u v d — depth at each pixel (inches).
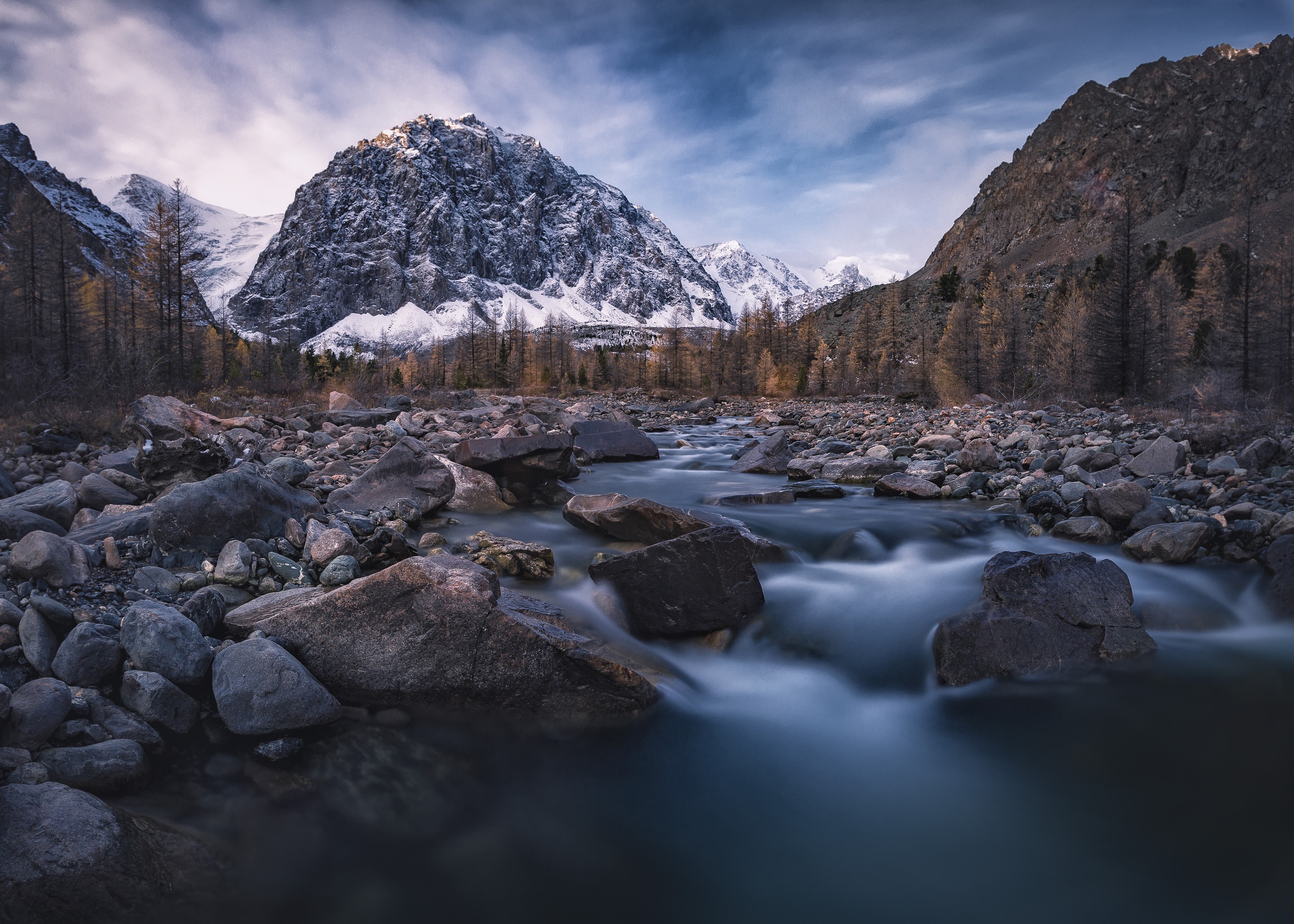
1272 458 392.2
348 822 133.0
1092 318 1380.4
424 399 1122.7
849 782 158.4
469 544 280.1
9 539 211.0
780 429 906.1
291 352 3319.4
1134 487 319.6
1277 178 5482.3
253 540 228.7
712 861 133.2
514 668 173.0
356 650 172.7
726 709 188.9
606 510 319.0
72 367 979.9
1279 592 234.5
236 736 149.6
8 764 119.0
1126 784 155.5
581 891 124.3
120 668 155.4
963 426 713.0
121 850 108.5
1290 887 125.6
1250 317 1293.1
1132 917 120.0
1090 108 7667.3
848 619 233.5
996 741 172.9
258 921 110.7
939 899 124.3
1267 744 167.5
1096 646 203.2
